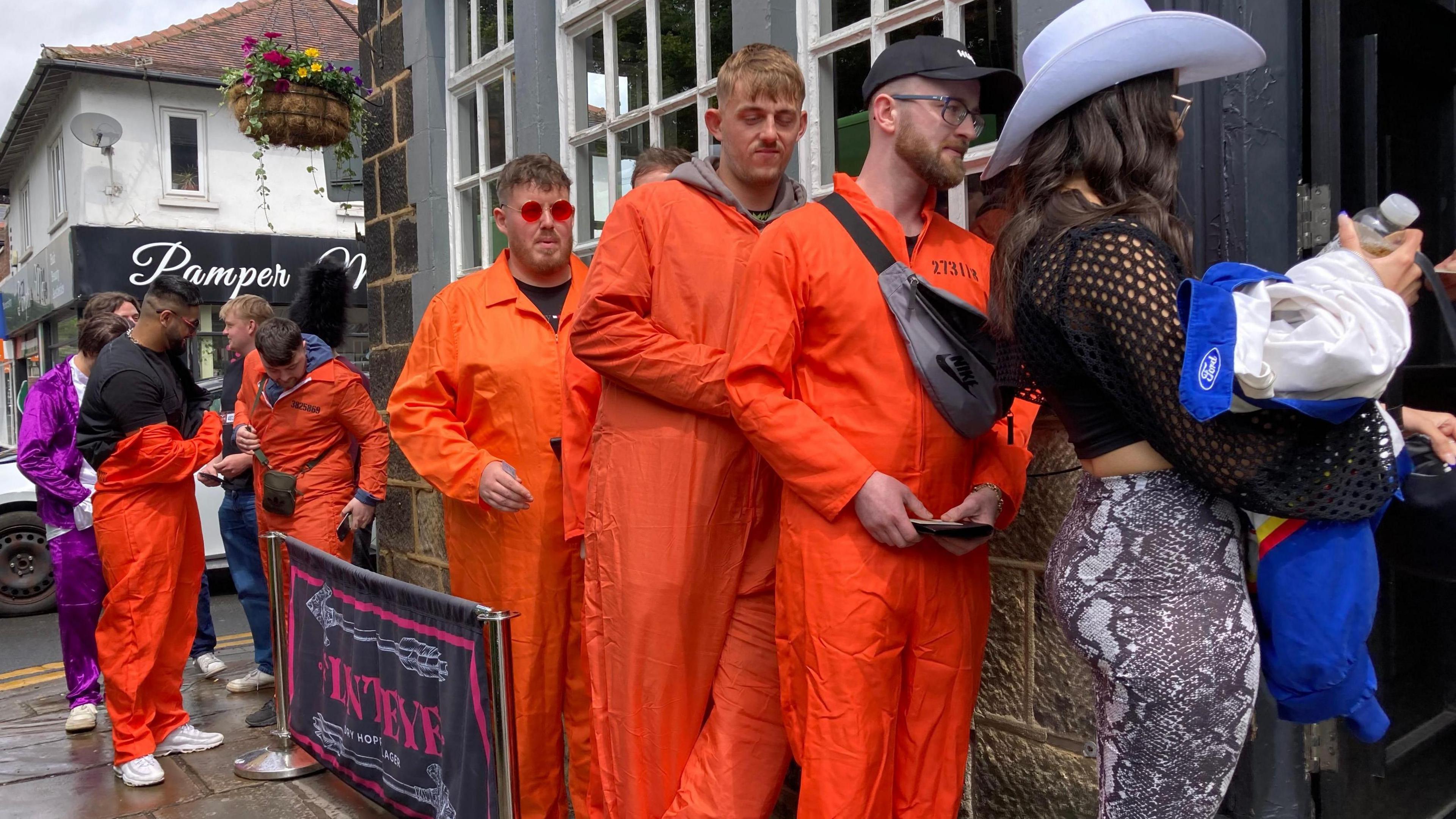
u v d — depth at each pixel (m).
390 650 2.74
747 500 2.09
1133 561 1.34
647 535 2.08
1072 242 1.33
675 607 2.06
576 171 4.06
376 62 5.24
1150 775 1.36
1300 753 2.06
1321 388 1.20
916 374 1.75
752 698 2.06
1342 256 1.26
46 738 4.14
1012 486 1.90
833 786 1.72
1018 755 2.39
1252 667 1.33
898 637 1.75
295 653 3.37
